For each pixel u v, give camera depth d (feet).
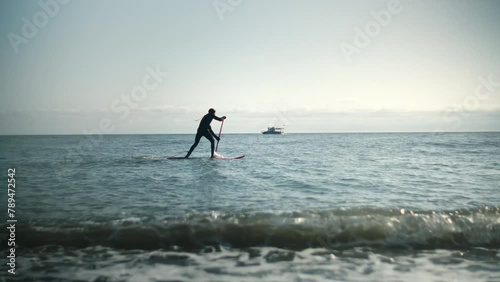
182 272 9.02
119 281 8.43
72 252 10.46
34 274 8.79
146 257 10.10
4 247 10.74
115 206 15.19
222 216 12.59
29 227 11.83
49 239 11.21
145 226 11.86
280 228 11.93
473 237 11.71
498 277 8.75
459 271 9.16
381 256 10.30
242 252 10.55
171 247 10.96
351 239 11.52
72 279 8.50
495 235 11.81
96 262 9.67
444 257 10.24
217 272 9.03
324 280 8.54
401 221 12.31
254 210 14.02
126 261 9.77
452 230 11.96
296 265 9.56
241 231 11.80
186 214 13.39
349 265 9.58
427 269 9.30
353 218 12.43
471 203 15.43
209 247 10.96
